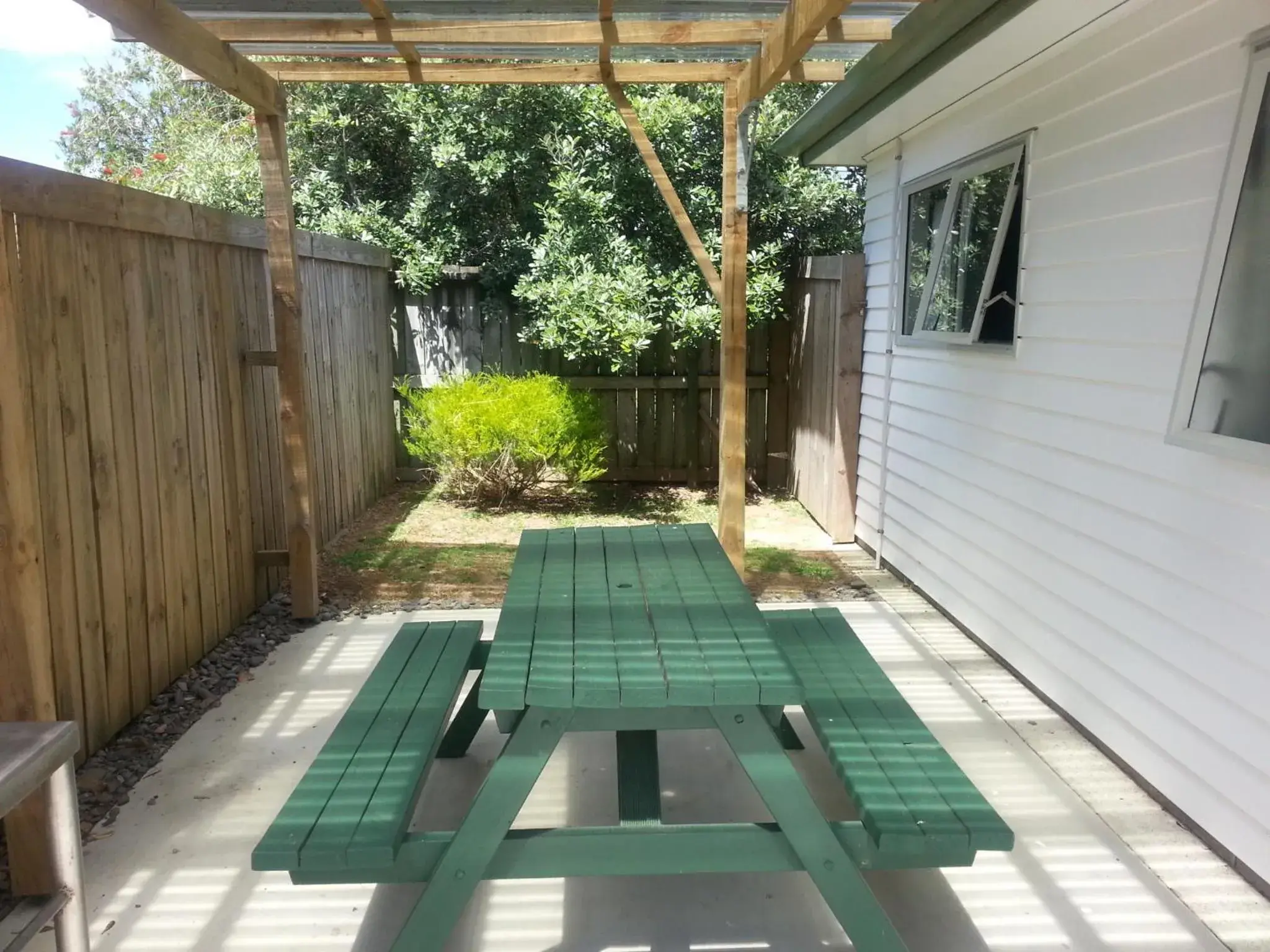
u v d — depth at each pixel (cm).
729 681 201
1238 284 244
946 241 466
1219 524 258
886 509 561
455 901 202
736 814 283
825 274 636
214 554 414
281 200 423
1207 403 257
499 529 652
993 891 246
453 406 684
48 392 283
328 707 358
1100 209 322
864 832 205
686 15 365
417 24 354
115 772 305
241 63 372
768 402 789
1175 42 280
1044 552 362
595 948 224
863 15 342
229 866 257
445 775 307
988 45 339
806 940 227
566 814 282
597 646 226
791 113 928
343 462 641
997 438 404
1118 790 297
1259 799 244
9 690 223
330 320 605
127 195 329
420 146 789
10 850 230
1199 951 223
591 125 733
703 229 743
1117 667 311
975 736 335
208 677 383
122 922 233
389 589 507
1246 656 248
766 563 566
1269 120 233
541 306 699
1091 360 327
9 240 262
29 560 221
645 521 679
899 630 446
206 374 406
